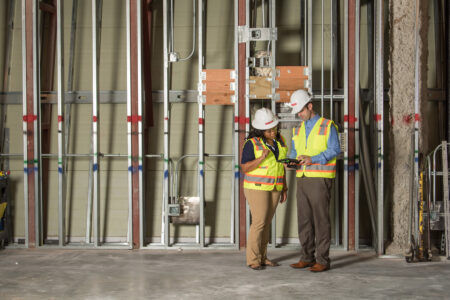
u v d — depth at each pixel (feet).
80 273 13.83
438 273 13.75
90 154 17.30
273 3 16.52
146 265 14.76
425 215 15.81
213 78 16.75
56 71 18.89
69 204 18.40
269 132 13.87
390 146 16.55
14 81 18.65
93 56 16.96
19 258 15.70
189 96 18.24
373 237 17.15
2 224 17.20
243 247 16.92
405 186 16.25
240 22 16.70
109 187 18.43
